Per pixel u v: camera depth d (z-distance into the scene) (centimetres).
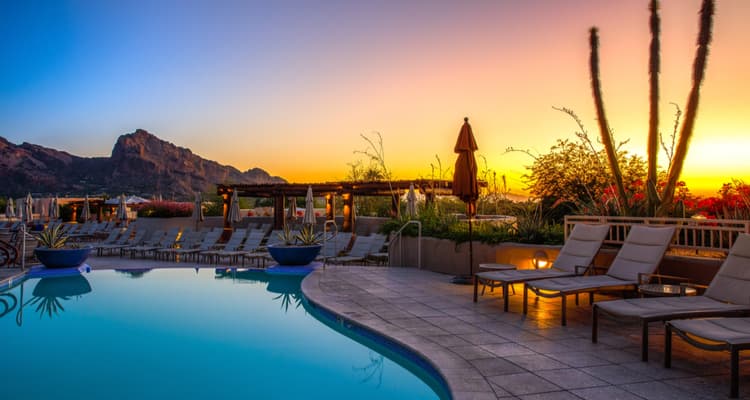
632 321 555
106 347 530
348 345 537
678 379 368
